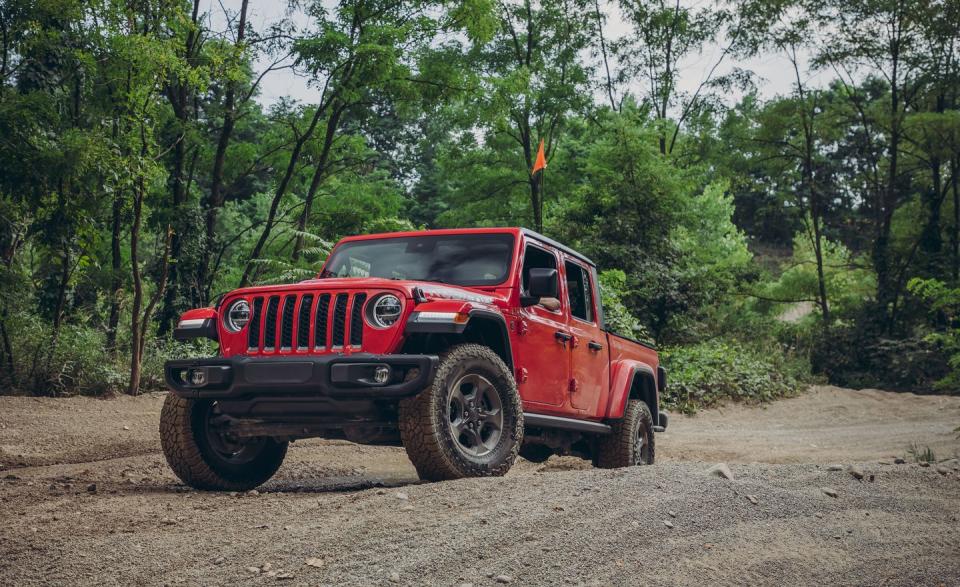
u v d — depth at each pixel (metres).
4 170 12.96
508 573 3.89
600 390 7.76
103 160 13.33
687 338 23.75
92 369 13.59
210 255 18.19
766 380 21.05
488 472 5.78
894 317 28.67
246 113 19.09
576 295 7.69
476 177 29.91
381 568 3.90
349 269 7.02
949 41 29.33
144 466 7.83
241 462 6.51
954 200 30.33
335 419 5.72
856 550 4.78
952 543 5.12
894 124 30.06
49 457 8.56
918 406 20.06
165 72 14.26
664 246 24.94
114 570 3.91
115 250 17.11
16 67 14.31
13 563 4.01
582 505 4.87
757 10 30.41
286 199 22.36
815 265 33.59
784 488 5.84
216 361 5.78
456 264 6.73
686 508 5.00
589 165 25.78
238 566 3.94
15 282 13.72
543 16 28.36
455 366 5.65
